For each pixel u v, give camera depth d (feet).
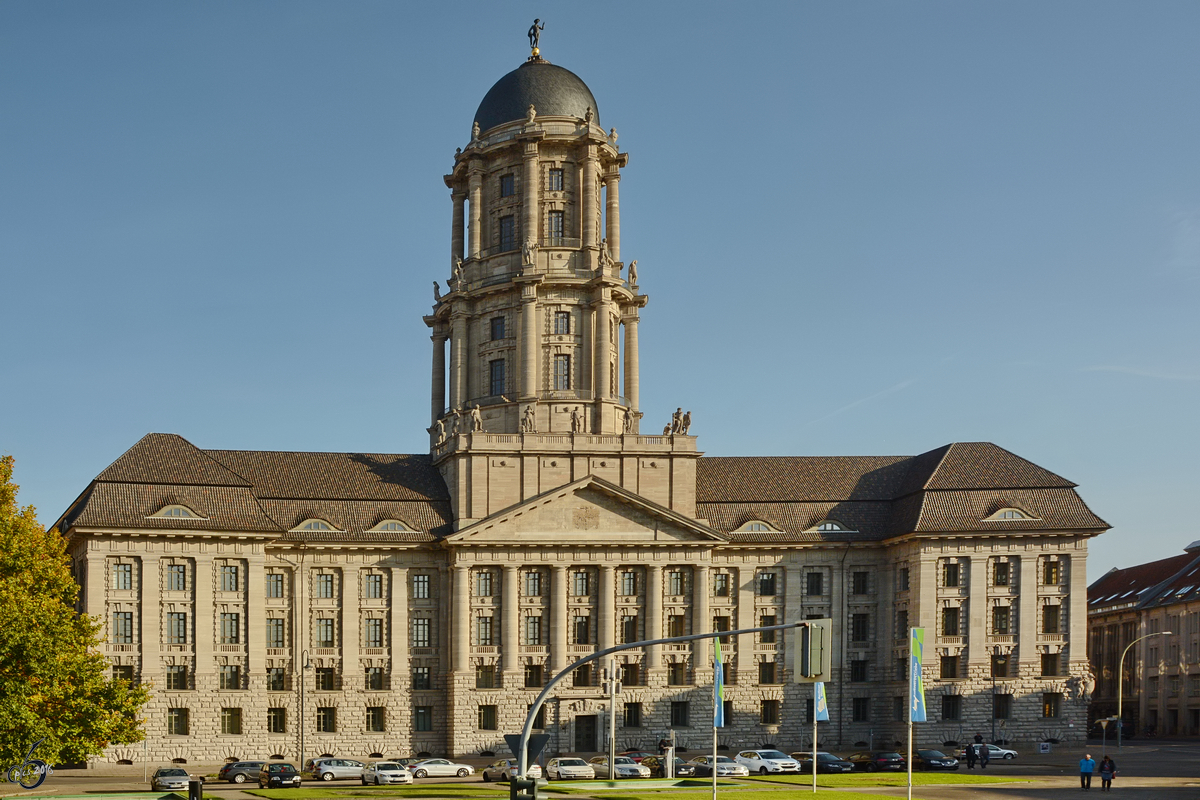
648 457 460.55
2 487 301.84
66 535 417.08
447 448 463.01
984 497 456.04
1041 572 454.40
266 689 427.33
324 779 375.04
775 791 282.56
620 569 454.40
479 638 444.14
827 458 495.82
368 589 447.83
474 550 443.73
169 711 411.95
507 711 439.63
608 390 477.36
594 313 481.46
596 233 489.26
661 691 449.89
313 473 460.14
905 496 471.21
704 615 453.58
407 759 406.00
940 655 448.24
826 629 170.50
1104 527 449.48
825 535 468.34
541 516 447.42
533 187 482.69
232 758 415.85
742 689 460.55
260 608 425.69
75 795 269.85
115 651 408.46
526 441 454.81
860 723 465.88
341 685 439.63
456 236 509.35
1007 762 403.34
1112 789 302.86
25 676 256.52
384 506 453.17
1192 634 582.76
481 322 489.26
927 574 450.30
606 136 502.79
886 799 266.77
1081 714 449.06
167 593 416.46
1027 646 449.48
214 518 420.36
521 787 168.96
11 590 266.36
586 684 446.60
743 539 463.42
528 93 495.00
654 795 273.13
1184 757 414.82
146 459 428.97
